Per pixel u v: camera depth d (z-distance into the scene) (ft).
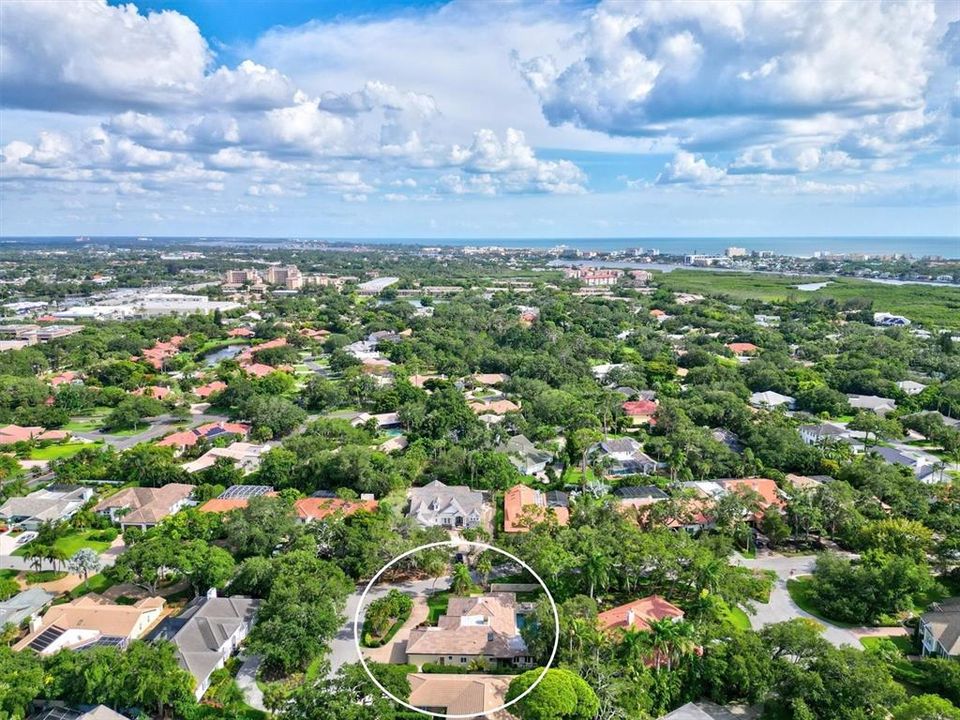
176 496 414.21
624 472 476.95
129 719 236.43
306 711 223.51
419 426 541.34
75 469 459.73
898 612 310.45
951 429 539.70
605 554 303.48
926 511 383.45
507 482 441.68
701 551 311.47
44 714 232.12
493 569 347.15
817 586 313.73
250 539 344.49
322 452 455.63
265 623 270.46
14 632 280.10
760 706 246.88
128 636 279.28
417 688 243.19
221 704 247.70
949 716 210.59
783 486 413.80
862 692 228.02
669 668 250.98
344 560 336.29
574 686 226.58
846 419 616.80
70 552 364.58
